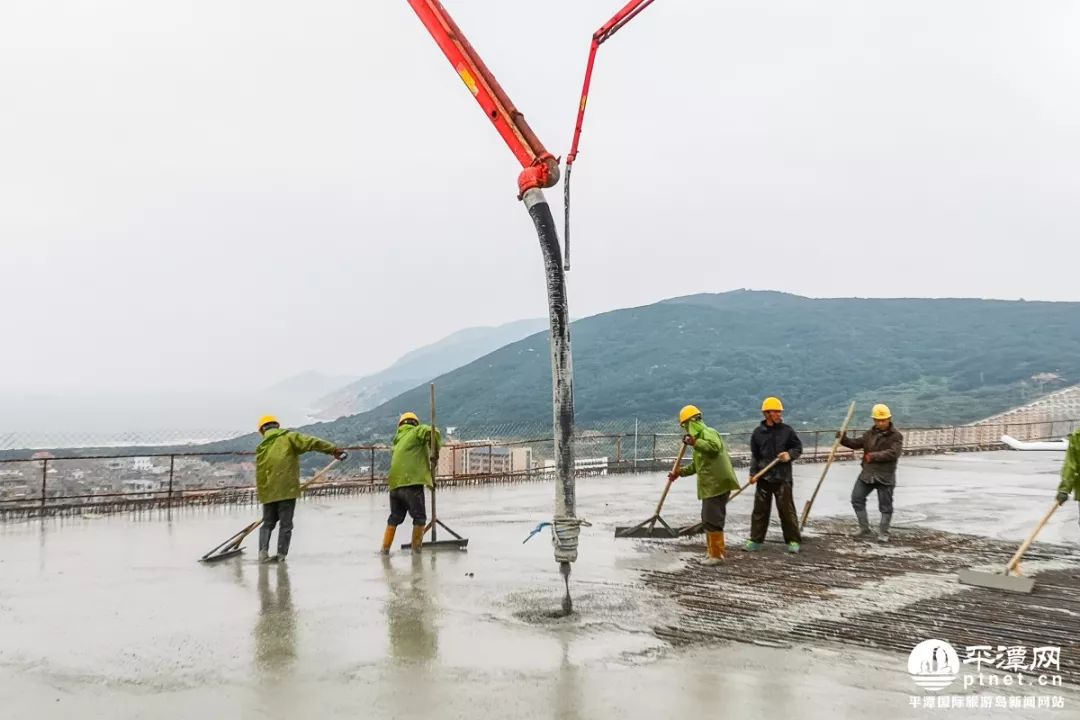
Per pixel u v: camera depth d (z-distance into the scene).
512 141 6.55
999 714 4.30
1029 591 7.19
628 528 10.55
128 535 11.12
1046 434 40.31
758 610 6.59
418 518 9.48
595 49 6.41
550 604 6.81
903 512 13.09
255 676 4.97
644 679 4.87
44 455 14.59
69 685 4.83
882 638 5.77
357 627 6.09
